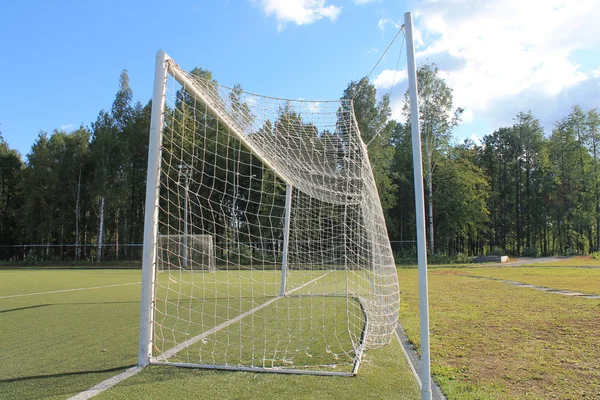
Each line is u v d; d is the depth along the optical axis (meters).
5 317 6.54
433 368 3.64
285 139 5.80
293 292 10.26
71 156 33.22
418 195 3.07
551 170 42.62
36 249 31.55
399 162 39.16
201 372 3.57
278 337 5.04
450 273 17.77
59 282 13.77
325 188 7.46
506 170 47.31
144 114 34.25
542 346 4.40
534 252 38.31
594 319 5.86
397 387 3.16
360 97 29.33
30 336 5.08
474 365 3.73
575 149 40.53
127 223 34.31
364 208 5.40
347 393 3.02
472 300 8.27
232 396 2.96
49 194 32.31
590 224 37.28
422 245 2.99
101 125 32.94
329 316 6.59
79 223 34.06
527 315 6.32
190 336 5.08
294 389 3.11
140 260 28.31
